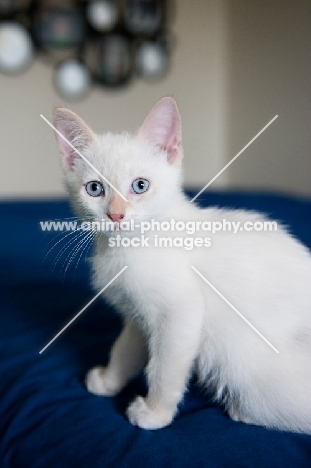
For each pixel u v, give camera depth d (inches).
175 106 15.0
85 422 14.3
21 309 20.5
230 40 41.3
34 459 13.3
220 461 12.8
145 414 14.3
